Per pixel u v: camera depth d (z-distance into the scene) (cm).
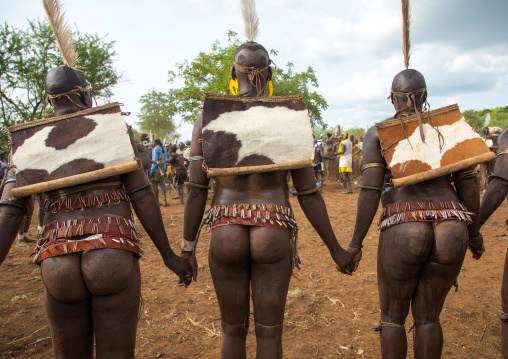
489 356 332
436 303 266
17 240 778
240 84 265
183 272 265
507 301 262
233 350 254
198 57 1870
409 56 299
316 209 263
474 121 2325
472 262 566
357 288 482
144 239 766
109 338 219
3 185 231
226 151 246
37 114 1720
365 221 285
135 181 241
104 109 242
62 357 223
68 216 221
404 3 295
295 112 255
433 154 264
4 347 356
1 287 510
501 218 841
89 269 209
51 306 218
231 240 239
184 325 395
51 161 226
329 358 332
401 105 286
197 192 267
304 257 614
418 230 254
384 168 280
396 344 270
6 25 1675
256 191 246
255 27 279
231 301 251
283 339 363
